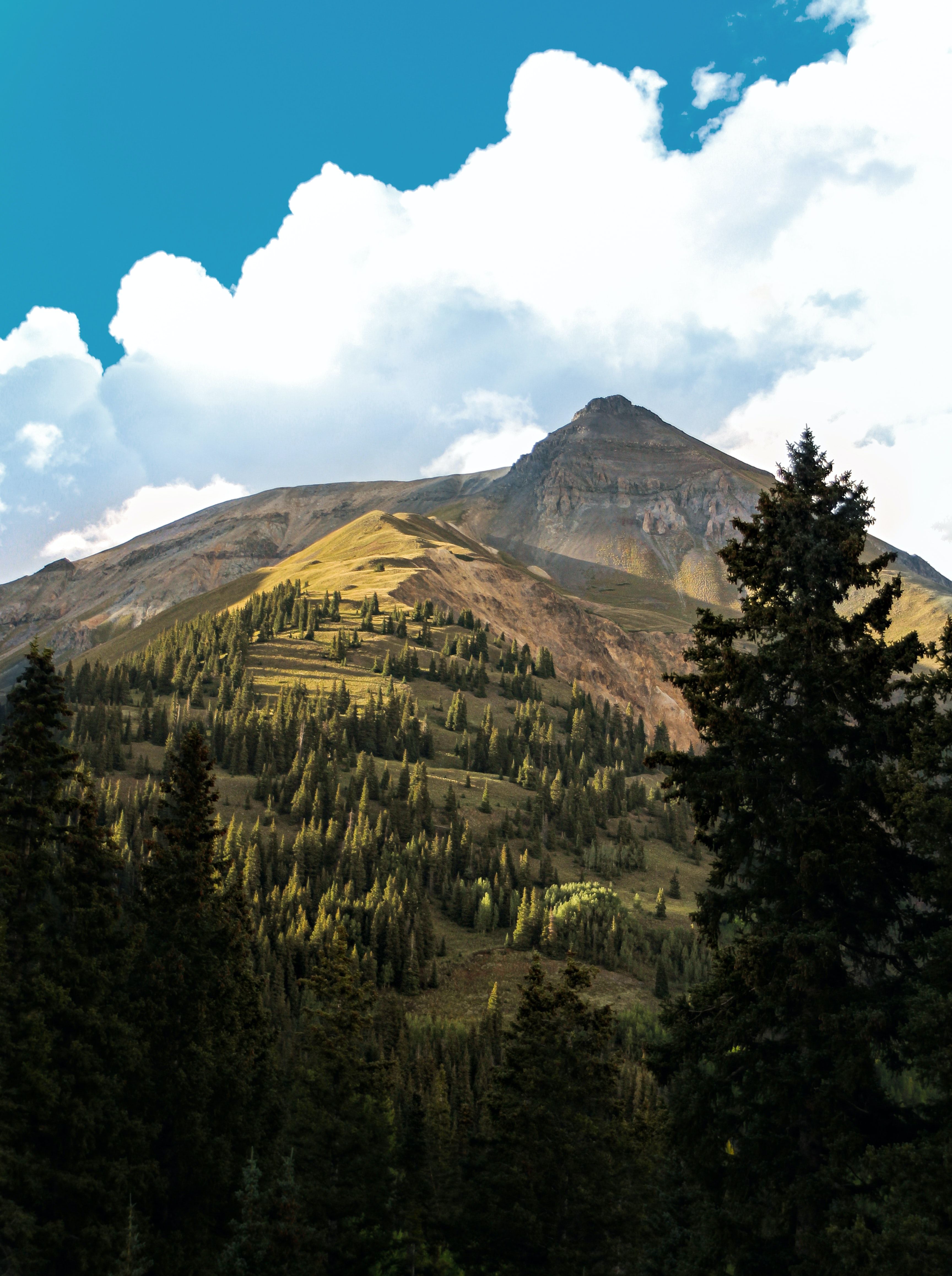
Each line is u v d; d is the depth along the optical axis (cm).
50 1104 2997
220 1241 3497
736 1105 2419
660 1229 3231
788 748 2416
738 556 2653
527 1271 3253
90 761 19962
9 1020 3061
